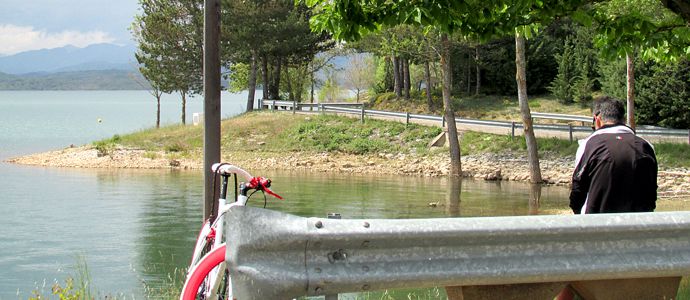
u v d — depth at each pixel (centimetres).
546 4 736
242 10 4797
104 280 1224
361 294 890
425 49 3544
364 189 2786
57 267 1366
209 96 772
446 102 3322
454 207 2283
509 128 3706
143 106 19375
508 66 5850
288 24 4838
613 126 511
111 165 3778
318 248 350
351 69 7612
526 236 368
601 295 418
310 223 347
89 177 3231
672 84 3991
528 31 793
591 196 499
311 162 3709
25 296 1119
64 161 3956
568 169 3136
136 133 4688
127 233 1764
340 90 7669
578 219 375
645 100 4100
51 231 1811
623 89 4238
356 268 352
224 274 469
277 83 5575
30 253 1516
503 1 696
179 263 1376
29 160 4059
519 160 3366
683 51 891
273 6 4900
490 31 761
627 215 384
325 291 350
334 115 4406
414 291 901
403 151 3769
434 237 355
